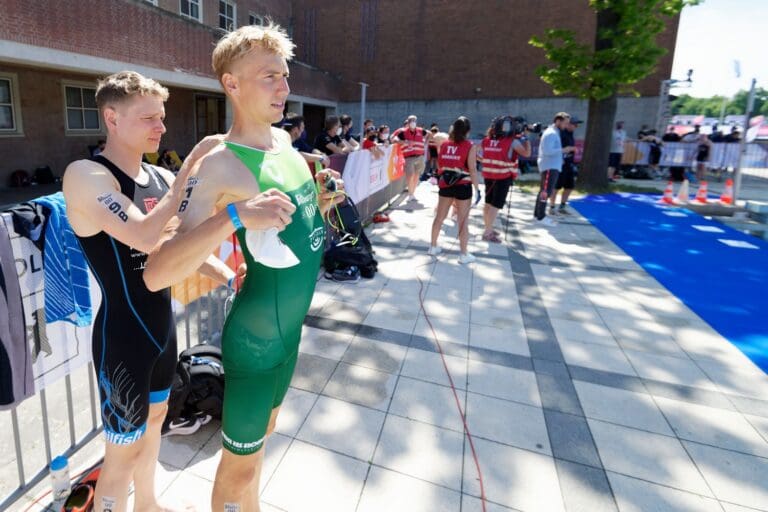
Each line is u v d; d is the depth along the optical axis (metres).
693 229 7.20
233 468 1.36
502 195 6.01
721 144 13.47
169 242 1.00
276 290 1.24
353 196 6.04
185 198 1.08
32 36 7.87
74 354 2.06
